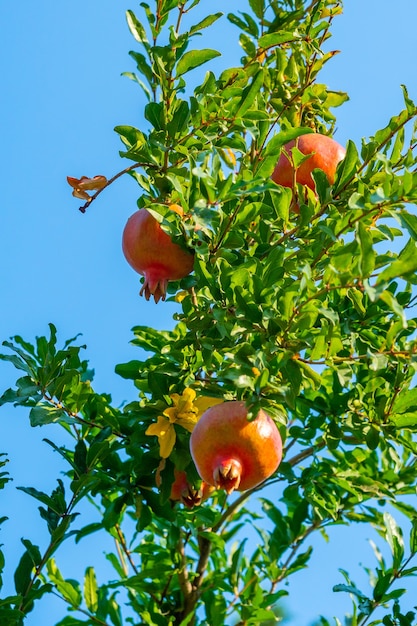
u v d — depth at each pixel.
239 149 5.18
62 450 5.09
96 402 5.21
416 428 4.86
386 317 5.16
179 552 5.45
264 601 5.49
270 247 5.06
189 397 4.77
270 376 4.36
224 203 5.06
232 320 4.60
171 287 5.18
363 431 4.91
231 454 4.08
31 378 4.92
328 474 5.54
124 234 4.84
